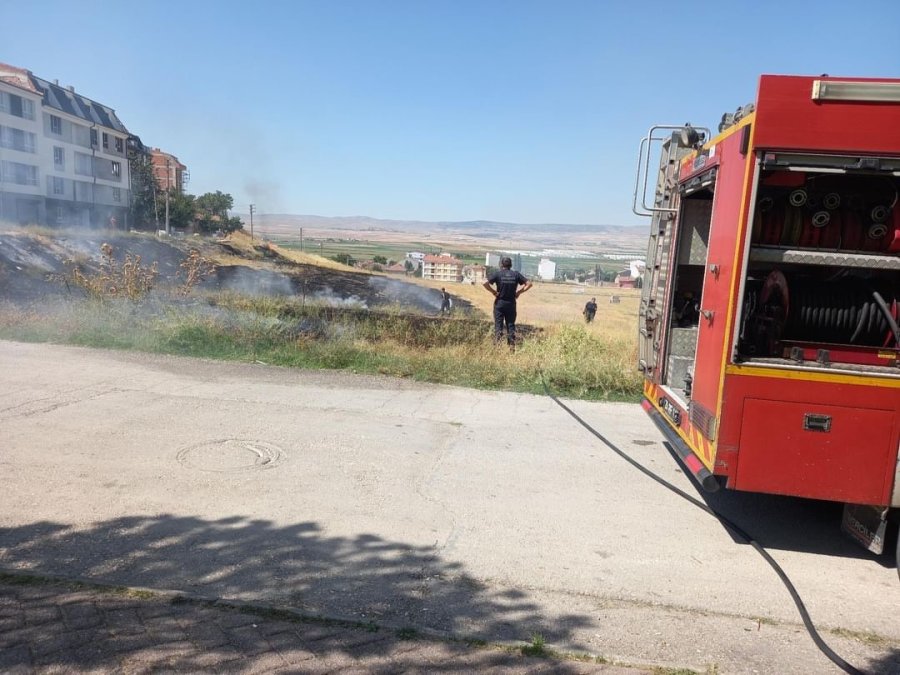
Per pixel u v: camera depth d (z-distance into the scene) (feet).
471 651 10.75
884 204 14.44
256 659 10.25
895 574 14.35
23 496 15.72
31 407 22.66
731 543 15.48
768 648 11.30
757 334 15.64
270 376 29.25
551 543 14.85
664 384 20.26
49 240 87.15
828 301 14.53
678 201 19.67
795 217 14.49
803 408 13.98
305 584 12.51
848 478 13.97
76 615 11.16
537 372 31.37
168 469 17.92
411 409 25.25
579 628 11.58
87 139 195.83
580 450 21.49
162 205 214.28
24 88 169.48
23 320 36.96
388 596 12.26
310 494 16.79
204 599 11.80
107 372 28.17
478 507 16.58
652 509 17.16
